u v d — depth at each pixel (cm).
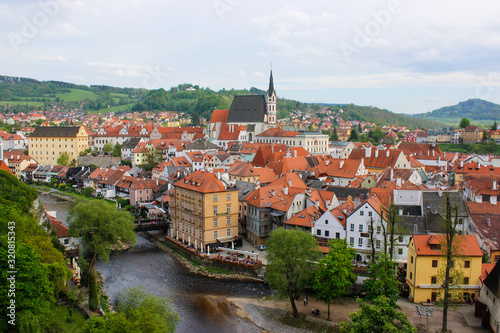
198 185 13700
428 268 9425
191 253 13438
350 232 11831
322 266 9319
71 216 12294
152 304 7344
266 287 11269
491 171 19975
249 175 17975
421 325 8350
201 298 10569
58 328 7094
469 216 11588
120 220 11888
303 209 13738
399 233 10462
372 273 9500
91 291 8956
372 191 13925
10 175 12575
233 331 8925
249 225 14425
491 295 8188
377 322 6888
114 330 6056
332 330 8769
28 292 6781
